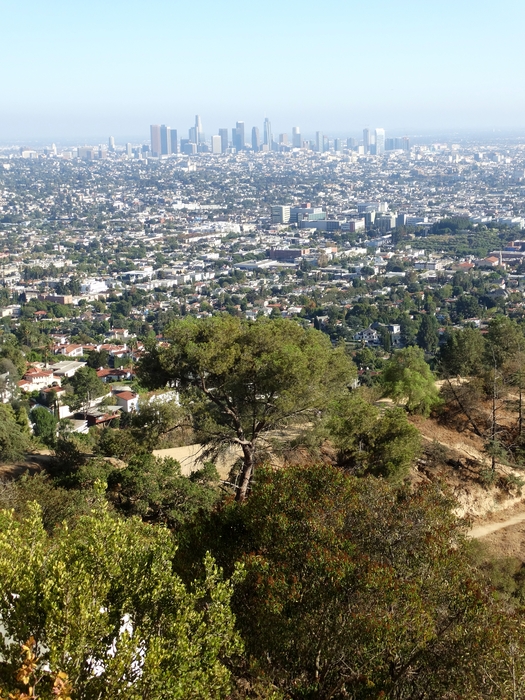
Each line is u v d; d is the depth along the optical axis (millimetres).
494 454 31453
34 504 12484
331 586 12719
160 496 24078
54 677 9242
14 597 10539
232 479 28062
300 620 12539
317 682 12836
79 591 10336
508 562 25656
